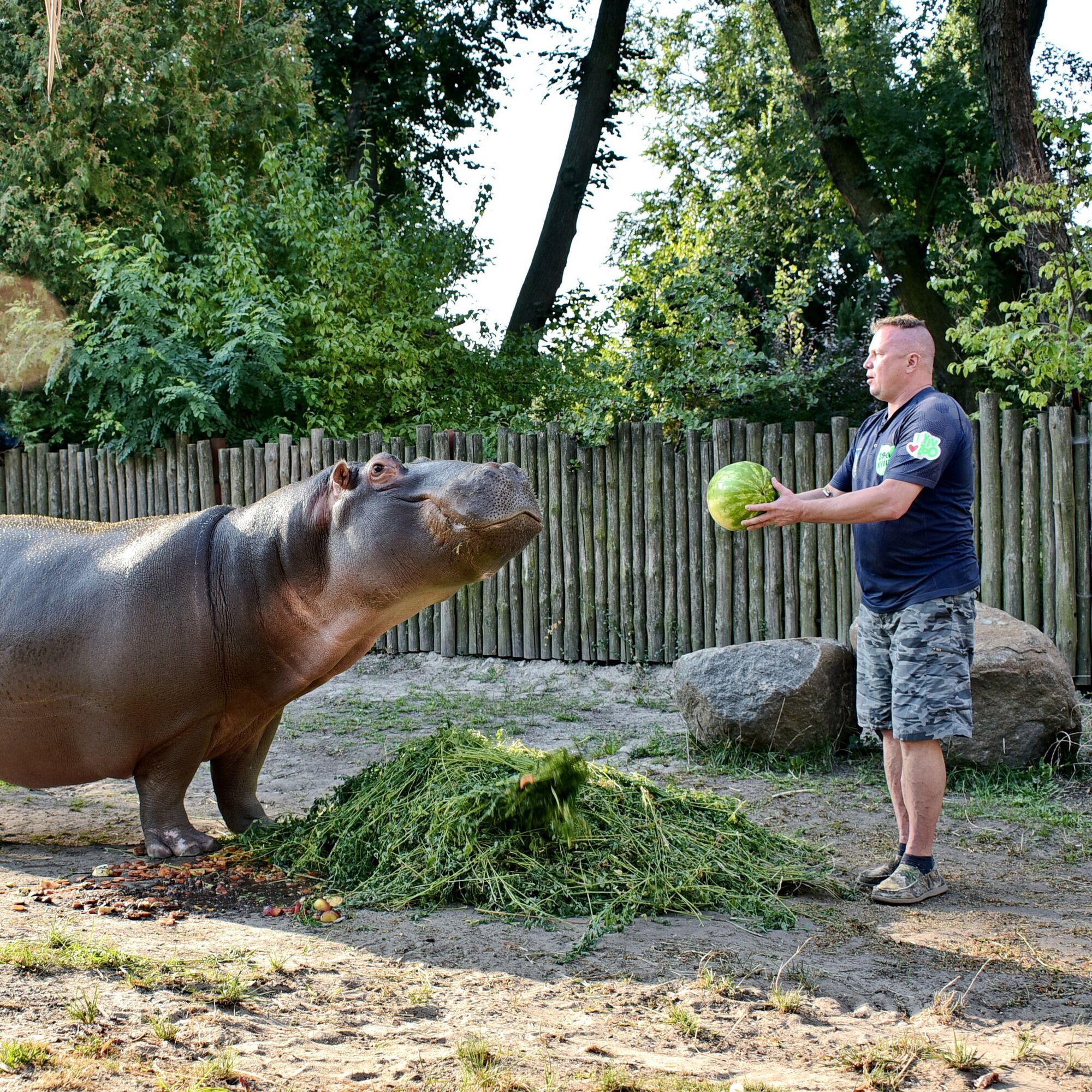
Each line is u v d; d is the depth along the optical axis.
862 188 18.80
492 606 11.02
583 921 3.99
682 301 14.27
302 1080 2.61
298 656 4.78
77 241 15.36
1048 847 5.35
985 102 19.67
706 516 9.95
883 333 4.75
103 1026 2.85
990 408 8.85
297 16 19.47
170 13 18.16
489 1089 2.58
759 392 14.21
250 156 19.47
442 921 3.98
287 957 3.55
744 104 25.31
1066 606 8.62
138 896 4.26
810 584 9.48
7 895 4.24
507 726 8.59
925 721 4.47
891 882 4.50
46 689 4.68
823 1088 2.71
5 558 4.87
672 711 9.08
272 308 14.17
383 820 4.58
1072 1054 2.99
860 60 19.34
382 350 15.22
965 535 4.57
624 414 12.90
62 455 13.86
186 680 4.71
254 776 5.36
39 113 17.02
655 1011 3.21
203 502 12.85
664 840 4.48
